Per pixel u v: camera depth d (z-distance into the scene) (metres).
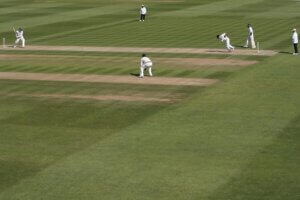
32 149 124.12
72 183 105.69
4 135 133.88
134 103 159.12
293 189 100.69
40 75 197.88
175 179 106.44
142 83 182.88
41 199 99.31
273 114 144.12
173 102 159.12
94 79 190.00
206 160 115.12
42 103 161.12
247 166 111.31
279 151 118.69
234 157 116.25
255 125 136.00
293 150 119.00
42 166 114.19
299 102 154.50
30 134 134.38
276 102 155.00
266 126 135.00
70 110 153.75
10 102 163.00
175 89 174.00
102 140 128.62
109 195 100.38
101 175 109.00
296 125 135.00
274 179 105.00
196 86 177.12
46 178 108.12
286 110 147.25
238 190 100.88
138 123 140.38
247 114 144.88
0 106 158.88
